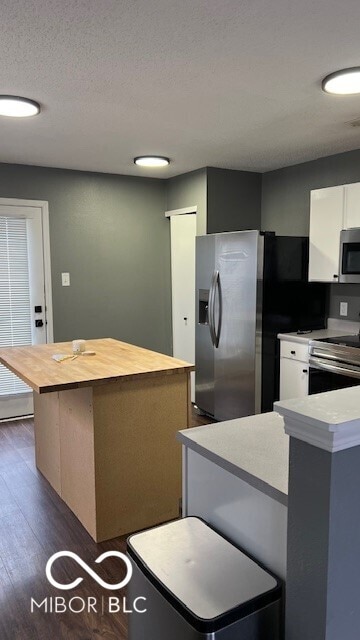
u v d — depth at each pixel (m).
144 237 5.09
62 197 4.61
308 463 0.97
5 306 4.44
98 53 2.10
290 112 2.92
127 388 2.55
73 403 2.69
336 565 0.96
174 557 1.25
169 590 1.12
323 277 3.88
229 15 1.79
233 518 1.32
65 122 3.11
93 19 1.80
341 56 2.14
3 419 4.53
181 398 2.73
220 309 4.19
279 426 1.60
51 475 3.17
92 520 2.56
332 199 3.75
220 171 4.60
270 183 4.78
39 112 2.90
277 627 1.13
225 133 3.40
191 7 1.73
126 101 2.71
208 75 2.35
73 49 2.05
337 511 0.94
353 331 4.05
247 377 3.97
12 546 2.51
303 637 1.03
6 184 4.35
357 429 0.92
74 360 2.89
